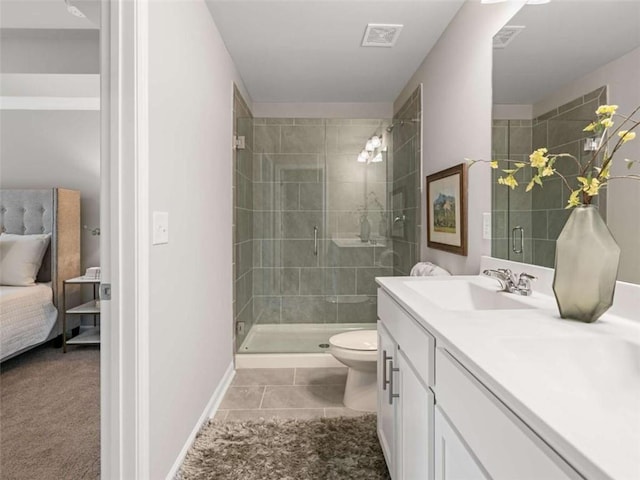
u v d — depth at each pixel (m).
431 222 2.83
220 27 2.58
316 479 1.72
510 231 1.80
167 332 1.70
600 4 1.28
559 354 0.95
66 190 4.01
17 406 2.54
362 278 3.88
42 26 2.87
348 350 2.38
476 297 1.77
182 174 1.89
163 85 1.65
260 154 3.88
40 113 4.28
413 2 2.29
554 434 0.54
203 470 1.79
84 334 3.91
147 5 1.45
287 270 3.87
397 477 1.53
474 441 0.84
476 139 2.12
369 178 3.87
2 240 3.82
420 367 1.23
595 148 1.29
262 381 2.92
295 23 2.54
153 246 1.55
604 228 1.09
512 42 1.78
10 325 3.28
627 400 0.85
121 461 1.39
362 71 3.30
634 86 1.14
